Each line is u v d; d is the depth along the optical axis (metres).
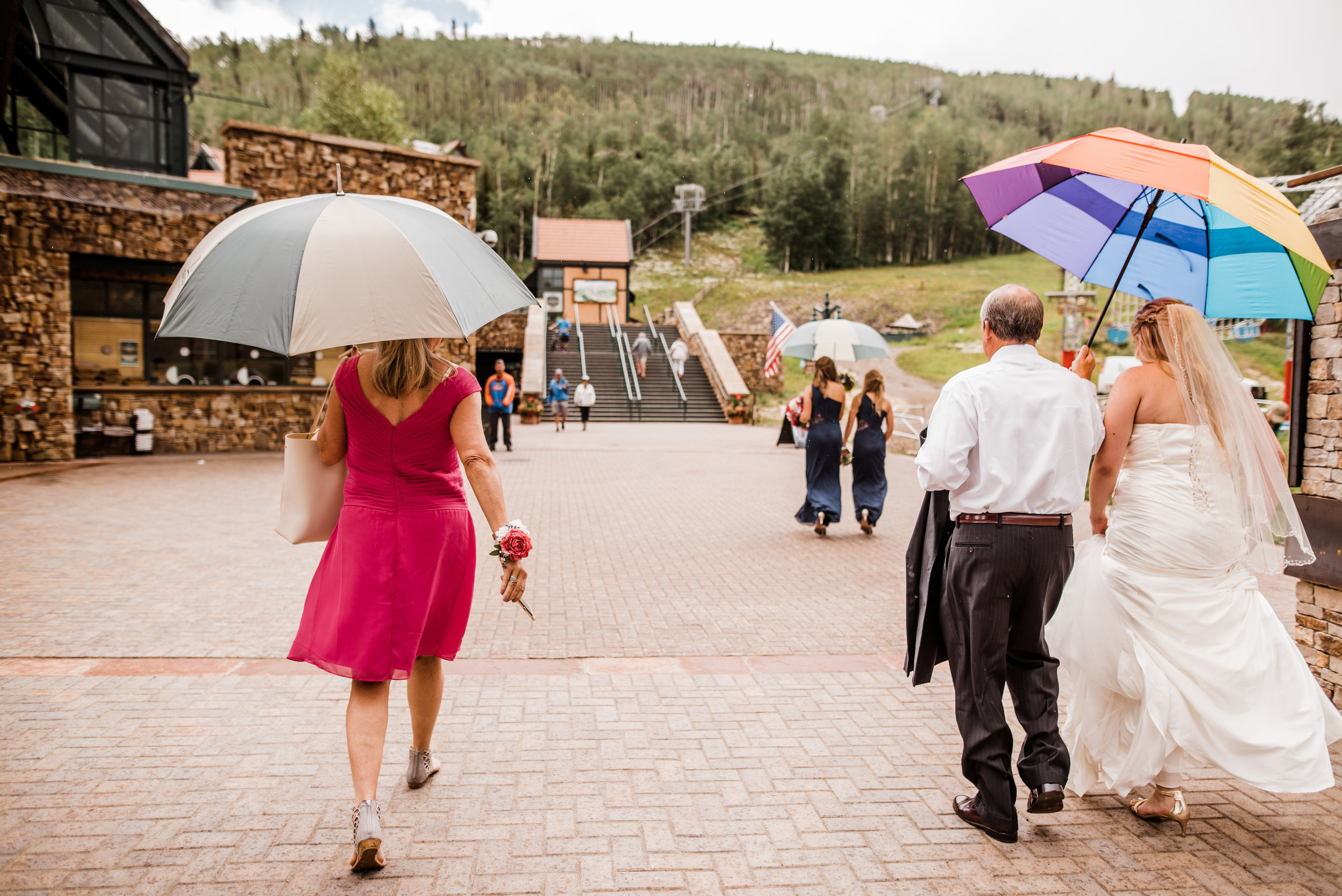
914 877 2.50
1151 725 2.73
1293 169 75.38
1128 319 26.95
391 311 2.35
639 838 2.68
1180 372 2.76
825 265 91.12
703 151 129.00
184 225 14.38
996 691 2.74
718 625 5.16
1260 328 16.59
